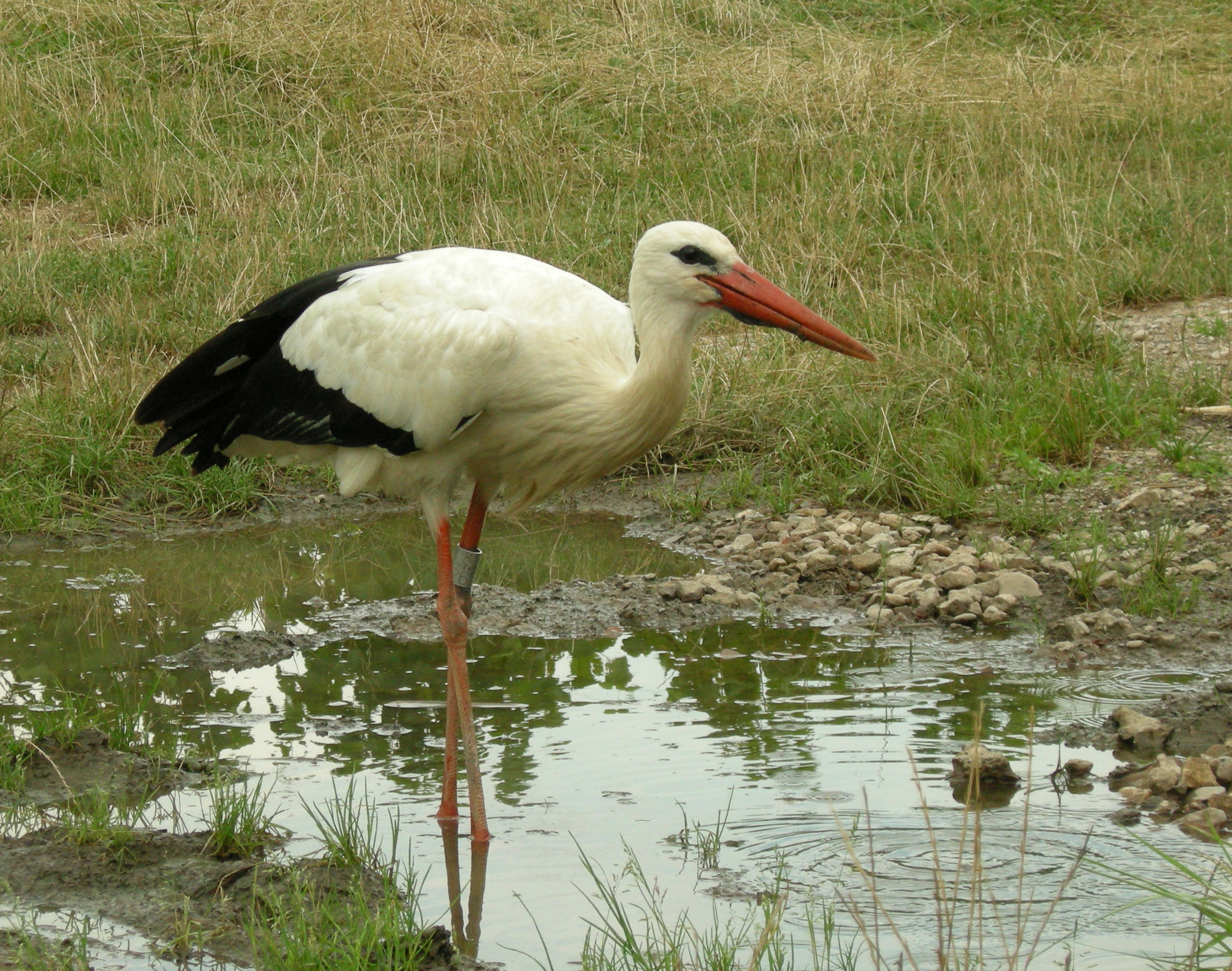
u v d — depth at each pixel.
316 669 9.38
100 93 21.53
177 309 15.48
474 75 22.27
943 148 20.27
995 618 9.96
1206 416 12.98
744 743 8.10
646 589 10.60
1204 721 8.05
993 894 6.42
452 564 8.22
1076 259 15.99
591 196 19.25
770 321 7.51
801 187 18.95
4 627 10.10
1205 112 22.62
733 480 12.66
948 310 14.95
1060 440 12.48
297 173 19.53
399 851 7.00
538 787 7.64
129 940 6.11
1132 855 6.68
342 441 8.14
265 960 5.86
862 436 12.72
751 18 25.91
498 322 7.64
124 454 12.82
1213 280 16.27
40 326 15.66
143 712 8.50
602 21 25.05
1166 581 10.17
